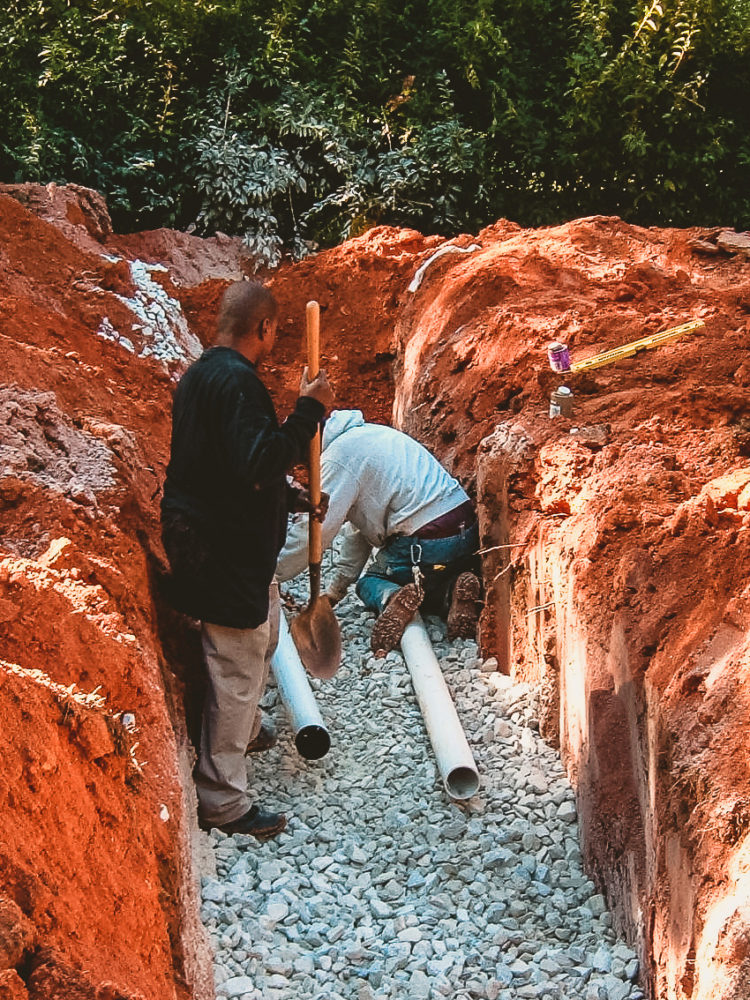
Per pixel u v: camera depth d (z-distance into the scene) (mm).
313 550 5234
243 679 4746
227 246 11680
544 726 5461
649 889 4000
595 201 13305
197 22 12859
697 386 6059
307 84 13016
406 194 12719
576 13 13461
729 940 3117
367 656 6152
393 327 9648
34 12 12438
